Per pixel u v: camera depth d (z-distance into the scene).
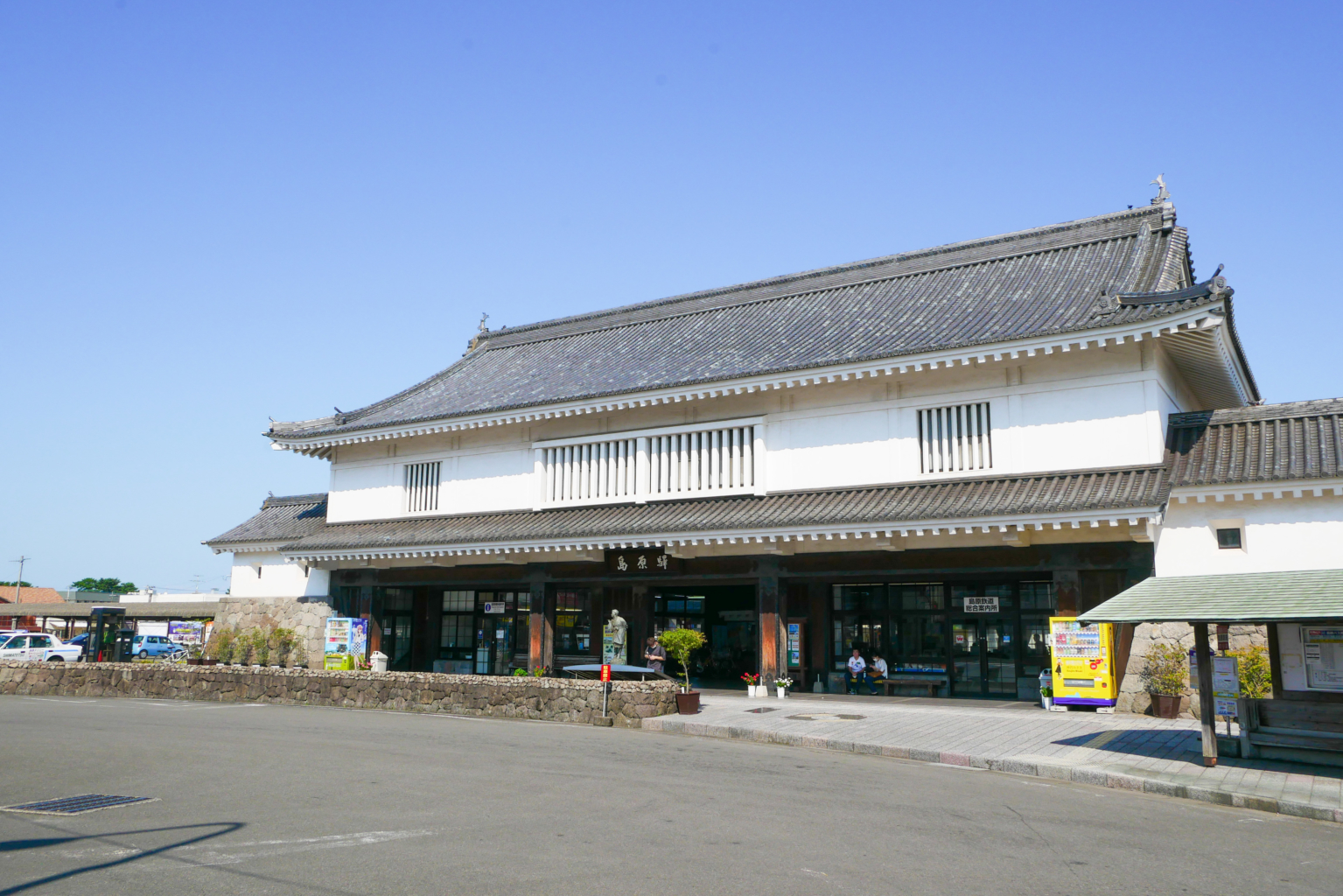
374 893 6.51
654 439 25.41
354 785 10.79
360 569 29.78
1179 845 8.53
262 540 32.91
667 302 32.53
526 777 11.35
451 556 26.84
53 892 6.55
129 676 25.31
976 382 21.56
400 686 20.78
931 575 21.28
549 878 6.87
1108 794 11.21
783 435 23.77
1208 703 12.75
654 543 22.89
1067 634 19.25
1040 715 18.23
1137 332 18.84
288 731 16.27
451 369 34.75
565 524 25.33
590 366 29.95
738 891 6.65
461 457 29.22
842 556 22.09
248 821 8.85
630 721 17.66
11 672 27.41
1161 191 25.48
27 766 12.32
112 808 9.53
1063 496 19.02
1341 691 12.88
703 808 9.52
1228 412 20.17
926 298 26.31
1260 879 7.46
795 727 16.31
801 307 29.12
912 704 20.56
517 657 28.52
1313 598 11.80
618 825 8.68
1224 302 18.17
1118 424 19.89
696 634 20.06
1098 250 25.41
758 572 23.06
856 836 8.44
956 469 21.53
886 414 22.52
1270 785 11.30
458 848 7.76
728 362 25.42
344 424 31.59
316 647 31.48
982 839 8.47
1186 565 18.56
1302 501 17.70
